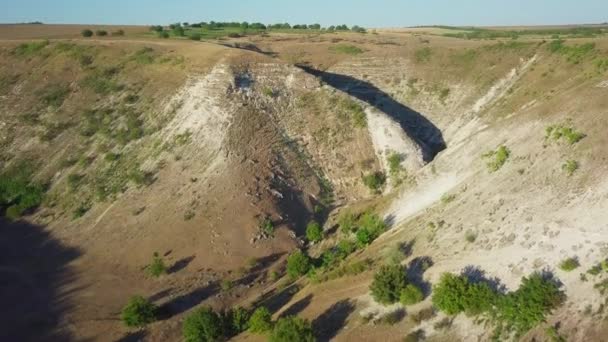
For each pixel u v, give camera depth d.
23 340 35.84
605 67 55.56
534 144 39.19
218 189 50.84
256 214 48.53
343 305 33.22
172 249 46.09
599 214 30.86
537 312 26.42
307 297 36.06
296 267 41.25
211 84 64.19
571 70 61.00
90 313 38.97
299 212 50.81
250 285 42.19
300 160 56.62
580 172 34.09
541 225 32.16
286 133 59.47
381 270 32.81
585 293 27.05
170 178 53.81
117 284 42.84
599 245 29.14
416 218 41.28
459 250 33.88
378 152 56.81
